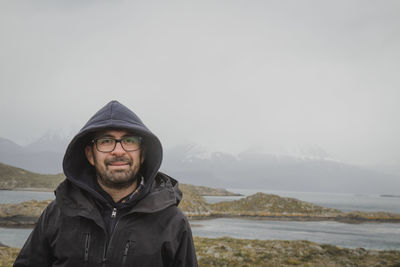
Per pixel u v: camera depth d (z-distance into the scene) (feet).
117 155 8.44
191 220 228.02
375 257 70.49
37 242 8.46
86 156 9.41
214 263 61.82
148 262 7.88
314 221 248.32
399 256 71.51
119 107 9.08
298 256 69.82
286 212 278.87
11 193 542.16
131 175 8.62
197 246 76.95
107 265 7.71
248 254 68.90
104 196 8.70
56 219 8.39
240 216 266.98
